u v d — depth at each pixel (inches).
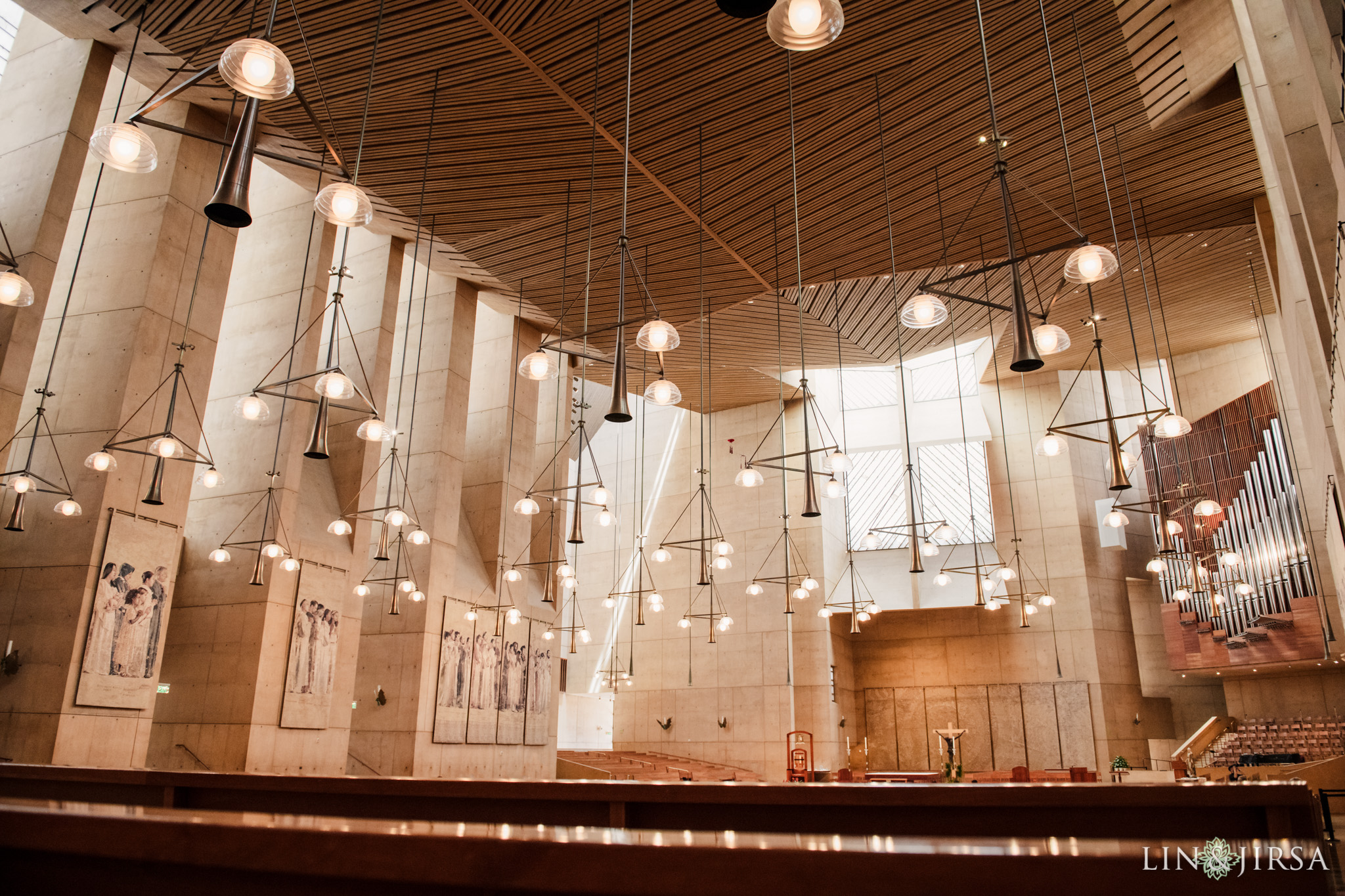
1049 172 422.6
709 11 310.5
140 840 73.7
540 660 744.3
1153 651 930.7
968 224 467.5
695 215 445.7
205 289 487.2
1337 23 219.6
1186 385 848.9
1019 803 165.0
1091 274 225.6
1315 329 356.2
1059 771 789.9
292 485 540.4
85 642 411.5
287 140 437.4
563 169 410.0
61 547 423.5
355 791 208.7
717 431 1006.4
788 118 369.4
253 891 74.0
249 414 344.2
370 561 642.8
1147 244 572.7
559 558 788.6
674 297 553.3
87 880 79.3
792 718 879.1
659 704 951.6
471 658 663.1
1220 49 360.5
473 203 445.4
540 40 325.7
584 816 192.4
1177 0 334.0
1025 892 65.2
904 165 405.7
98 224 480.1
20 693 406.3
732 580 948.0
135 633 434.3
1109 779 813.2
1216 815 159.2
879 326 708.0
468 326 701.3
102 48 440.5
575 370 859.4
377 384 601.9
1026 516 915.4
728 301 556.1
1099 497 916.6
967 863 65.6
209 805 220.8
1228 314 742.5
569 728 1027.3
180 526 463.8
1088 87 365.1
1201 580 669.9
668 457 1039.0
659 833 77.0
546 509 800.3
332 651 551.8
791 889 64.9
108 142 208.7
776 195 427.8
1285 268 409.1
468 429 756.6
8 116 445.4
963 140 391.5
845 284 614.5
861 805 172.9
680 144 386.9
